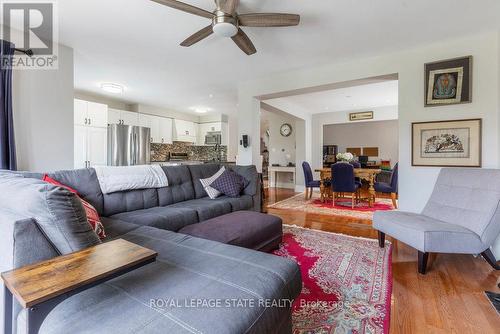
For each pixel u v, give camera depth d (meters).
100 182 2.41
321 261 2.30
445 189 2.54
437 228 2.05
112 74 3.90
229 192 3.43
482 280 1.98
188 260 1.23
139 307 0.86
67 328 0.77
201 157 7.99
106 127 5.00
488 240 2.04
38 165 2.56
